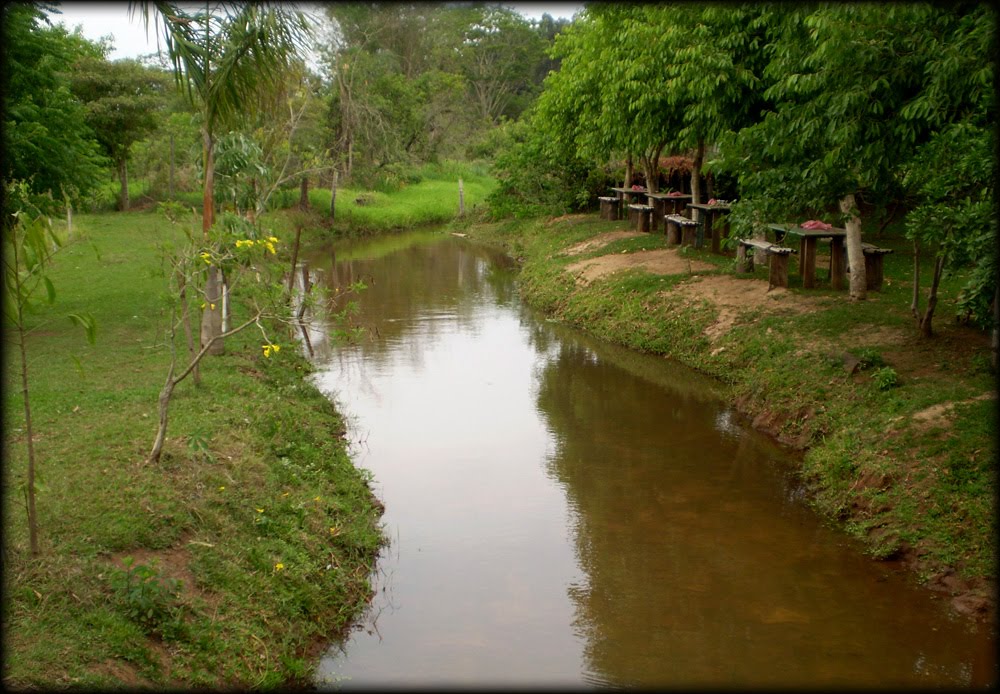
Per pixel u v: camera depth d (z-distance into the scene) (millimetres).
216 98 8273
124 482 6605
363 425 10992
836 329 11523
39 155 12609
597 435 10617
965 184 8539
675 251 18312
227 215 10039
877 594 6734
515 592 6879
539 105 29094
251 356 12016
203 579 5766
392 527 8055
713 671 5781
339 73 37406
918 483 7648
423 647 6082
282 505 7297
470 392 12562
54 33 15859
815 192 9477
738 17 13562
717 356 12836
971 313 10273
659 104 16578
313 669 5695
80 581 5184
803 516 8195
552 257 22016
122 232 24156
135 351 11164
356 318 17844
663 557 7441
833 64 8430
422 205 38750
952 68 7516
